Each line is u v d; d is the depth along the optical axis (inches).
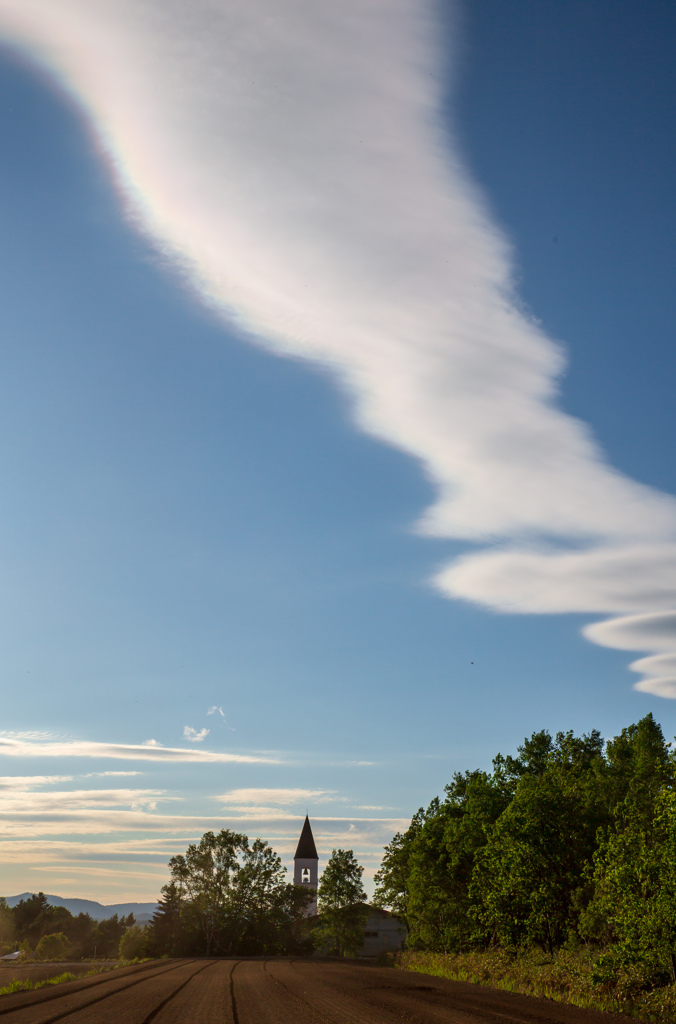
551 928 1226.0
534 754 2058.3
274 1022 599.5
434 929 1926.7
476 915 1449.3
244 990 954.7
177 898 4220.0
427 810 2437.3
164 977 1258.0
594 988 848.9
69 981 1258.6
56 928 7785.4
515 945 1302.9
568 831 1262.3
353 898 4247.0
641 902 807.7
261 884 4261.8
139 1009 713.6
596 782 1446.9
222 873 4249.5
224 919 4121.6
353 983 1087.6
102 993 915.4
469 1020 609.0
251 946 4126.5
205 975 1320.1
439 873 1888.5
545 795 1294.3
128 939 5103.3
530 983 989.2
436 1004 753.6
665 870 785.6
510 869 1294.3
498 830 1316.4
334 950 4269.2
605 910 909.8
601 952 952.9
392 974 1370.6
